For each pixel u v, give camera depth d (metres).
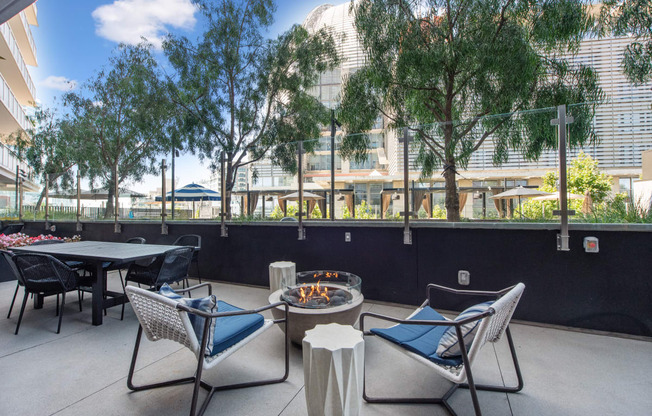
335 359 1.41
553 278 3.02
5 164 13.82
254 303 3.82
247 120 6.59
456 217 3.52
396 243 3.71
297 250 4.35
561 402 1.83
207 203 5.23
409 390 1.98
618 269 2.80
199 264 5.14
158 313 1.75
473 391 1.49
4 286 4.78
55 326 3.06
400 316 3.35
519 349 2.54
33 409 1.77
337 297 2.59
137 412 1.75
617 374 2.13
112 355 2.45
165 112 6.31
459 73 5.42
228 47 6.39
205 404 1.77
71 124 8.39
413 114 6.30
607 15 4.88
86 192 6.70
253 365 2.30
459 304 3.39
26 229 7.59
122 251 3.45
